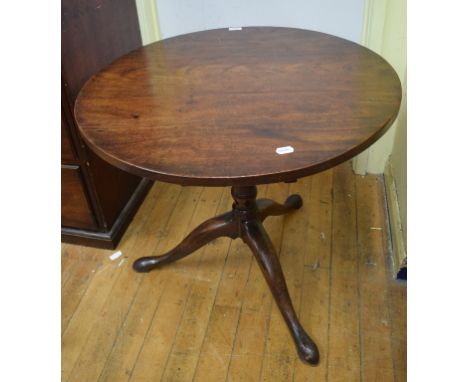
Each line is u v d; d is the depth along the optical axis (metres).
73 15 1.18
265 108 0.90
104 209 1.43
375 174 1.74
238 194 1.18
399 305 1.25
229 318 1.25
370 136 0.79
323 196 1.64
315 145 0.78
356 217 1.55
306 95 0.93
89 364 1.16
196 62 1.12
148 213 1.63
